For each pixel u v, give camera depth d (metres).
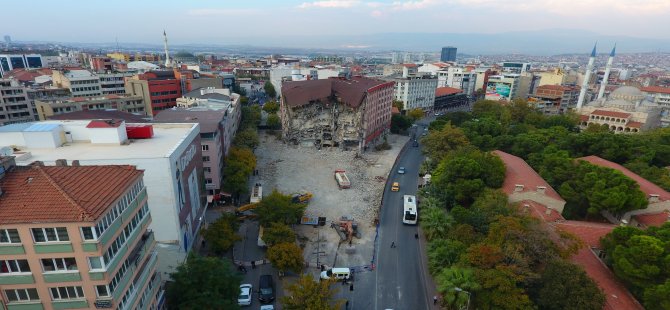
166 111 104.00
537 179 82.50
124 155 56.44
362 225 83.38
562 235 56.75
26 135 58.69
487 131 131.75
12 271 31.02
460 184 81.44
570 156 108.94
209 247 68.12
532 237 55.19
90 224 29.55
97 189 33.22
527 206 72.12
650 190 78.19
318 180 109.69
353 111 136.12
